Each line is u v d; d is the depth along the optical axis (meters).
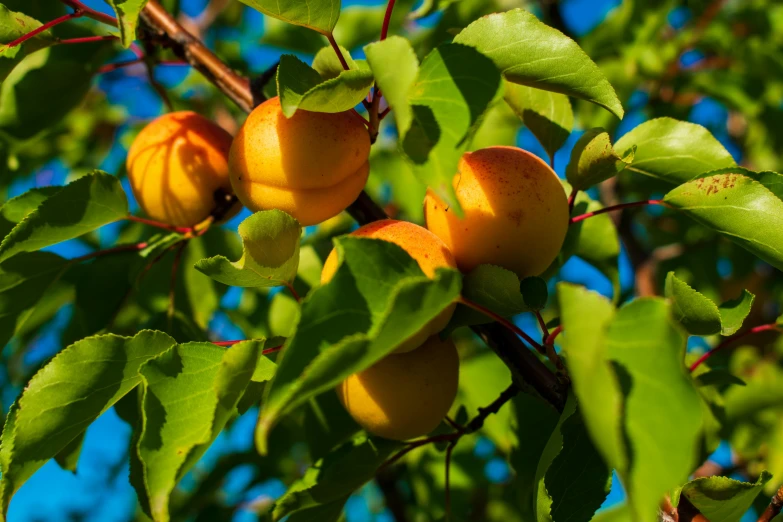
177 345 0.58
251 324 0.79
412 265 0.55
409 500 0.85
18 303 0.68
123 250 0.71
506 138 0.86
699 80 0.99
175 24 0.73
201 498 0.80
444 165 0.56
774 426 0.81
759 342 1.00
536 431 0.68
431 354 0.62
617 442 0.51
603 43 0.96
